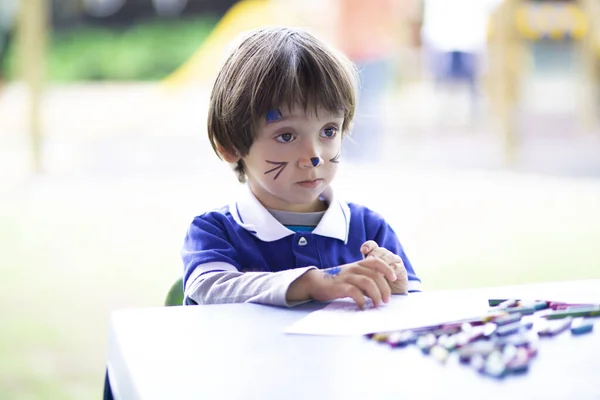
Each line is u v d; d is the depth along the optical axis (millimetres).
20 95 11234
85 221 5695
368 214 1889
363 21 7051
